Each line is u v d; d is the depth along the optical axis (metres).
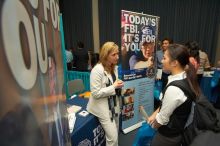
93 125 1.81
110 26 5.36
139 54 2.65
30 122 0.31
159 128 1.39
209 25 4.65
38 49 0.40
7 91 0.24
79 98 2.37
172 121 1.28
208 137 1.00
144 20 2.58
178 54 1.25
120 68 2.56
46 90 0.44
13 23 0.27
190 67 1.29
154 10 4.96
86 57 4.73
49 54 0.52
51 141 0.45
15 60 0.27
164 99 1.28
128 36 2.45
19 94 0.28
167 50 1.32
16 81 0.27
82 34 5.73
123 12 2.32
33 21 0.37
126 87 2.60
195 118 1.21
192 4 4.64
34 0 0.39
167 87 1.28
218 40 4.69
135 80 2.70
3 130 0.23
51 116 0.47
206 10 4.59
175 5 4.78
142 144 1.82
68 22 5.79
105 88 1.72
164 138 1.35
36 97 0.35
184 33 4.87
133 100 2.74
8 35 0.25
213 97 3.52
